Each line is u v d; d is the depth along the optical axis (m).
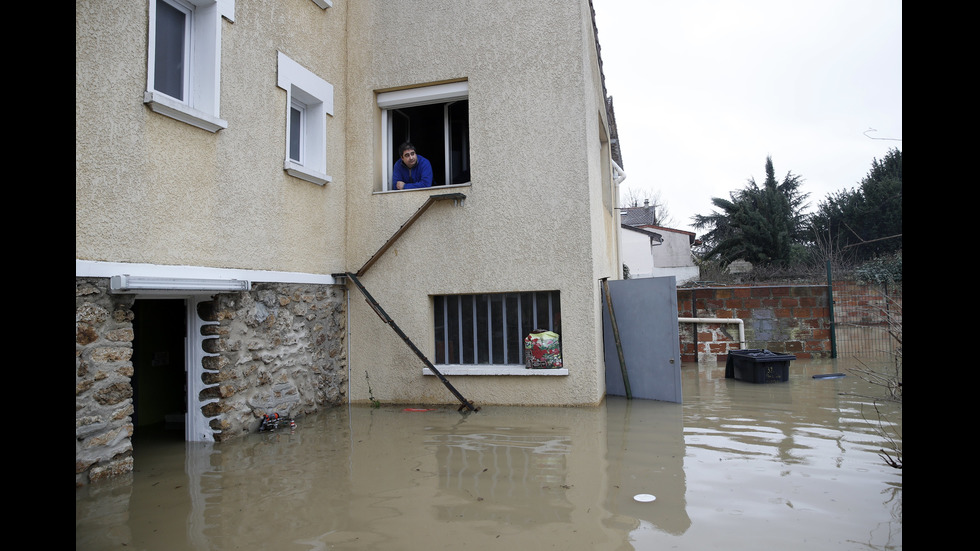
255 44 6.31
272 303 6.46
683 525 3.38
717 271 27.55
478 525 3.45
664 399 7.46
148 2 4.98
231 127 5.94
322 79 7.52
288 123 6.80
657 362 7.57
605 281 8.20
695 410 6.80
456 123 9.05
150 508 3.86
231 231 5.91
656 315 7.59
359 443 5.54
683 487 4.04
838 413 6.45
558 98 7.36
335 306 7.70
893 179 29.30
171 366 7.02
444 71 7.77
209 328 5.73
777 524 3.38
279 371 6.54
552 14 7.42
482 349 7.70
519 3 7.54
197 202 5.50
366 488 4.18
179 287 5.03
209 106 5.68
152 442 5.73
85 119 4.41
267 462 4.94
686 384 8.96
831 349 11.43
